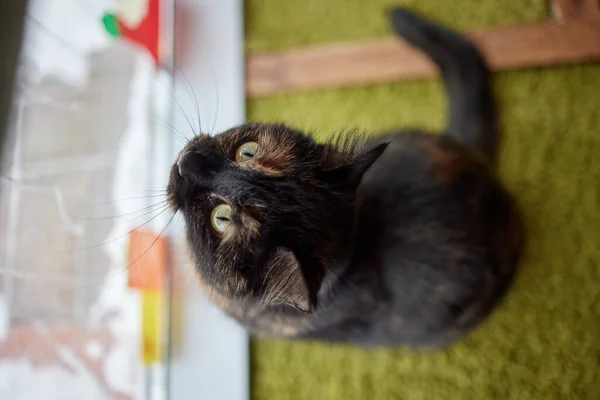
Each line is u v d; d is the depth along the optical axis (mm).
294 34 562
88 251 420
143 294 450
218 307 372
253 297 322
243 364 498
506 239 403
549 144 496
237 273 320
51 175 396
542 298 469
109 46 461
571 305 463
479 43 514
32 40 380
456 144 428
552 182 489
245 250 317
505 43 511
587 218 476
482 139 472
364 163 330
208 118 468
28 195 375
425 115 523
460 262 383
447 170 392
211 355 485
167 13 511
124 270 441
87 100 436
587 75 498
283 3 573
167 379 458
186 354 472
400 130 448
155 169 465
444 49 493
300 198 317
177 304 466
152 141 471
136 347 444
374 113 533
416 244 374
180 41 520
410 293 376
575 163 488
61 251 399
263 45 564
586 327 457
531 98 505
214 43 540
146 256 448
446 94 500
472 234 386
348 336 395
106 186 441
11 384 354
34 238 379
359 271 350
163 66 502
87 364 406
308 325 360
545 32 505
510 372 463
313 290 296
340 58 544
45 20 396
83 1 437
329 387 492
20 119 367
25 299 370
